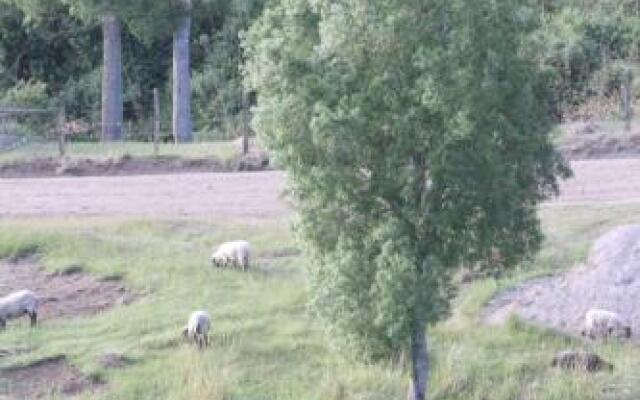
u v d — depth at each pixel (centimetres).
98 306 8394
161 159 12044
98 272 8869
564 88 14962
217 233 9288
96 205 10356
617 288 7875
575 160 11119
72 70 18650
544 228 8781
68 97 17900
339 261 6519
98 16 15350
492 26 6206
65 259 9088
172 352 7462
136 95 18188
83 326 8044
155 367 7288
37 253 9294
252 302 8062
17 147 13325
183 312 8019
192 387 6938
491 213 6488
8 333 8006
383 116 6328
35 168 12100
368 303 6531
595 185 9962
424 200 6481
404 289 6341
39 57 18575
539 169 6594
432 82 6116
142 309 8175
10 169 12112
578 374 6956
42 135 15138
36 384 7262
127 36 18450
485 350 7338
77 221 9688
